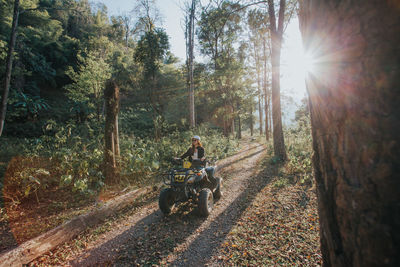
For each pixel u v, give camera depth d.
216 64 21.38
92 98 22.11
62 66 32.78
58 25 37.53
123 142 9.72
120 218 4.73
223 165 10.23
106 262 3.23
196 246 3.52
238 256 3.14
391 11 0.74
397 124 0.73
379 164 0.77
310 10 1.12
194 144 5.19
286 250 3.16
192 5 18.50
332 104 0.99
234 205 5.16
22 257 3.15
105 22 45.28
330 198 1.05
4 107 9.61
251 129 42.47
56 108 26.19
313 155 1.25
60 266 3.17
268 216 4.35
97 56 24.59
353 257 0.90
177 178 4.50
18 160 7.15
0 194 5.49
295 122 15.92
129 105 29.78
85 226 4.28
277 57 10.25
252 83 25.64
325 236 1.10
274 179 7.07
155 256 3.32
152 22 16.78
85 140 9.58
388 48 0.75
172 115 25.53
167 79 25.42
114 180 6.79
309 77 1.18
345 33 0.90
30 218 4.65
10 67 9.78
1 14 25.23
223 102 24.00
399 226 0.72
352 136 0.89
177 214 4.80
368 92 0.81
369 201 0.81
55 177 6.74
